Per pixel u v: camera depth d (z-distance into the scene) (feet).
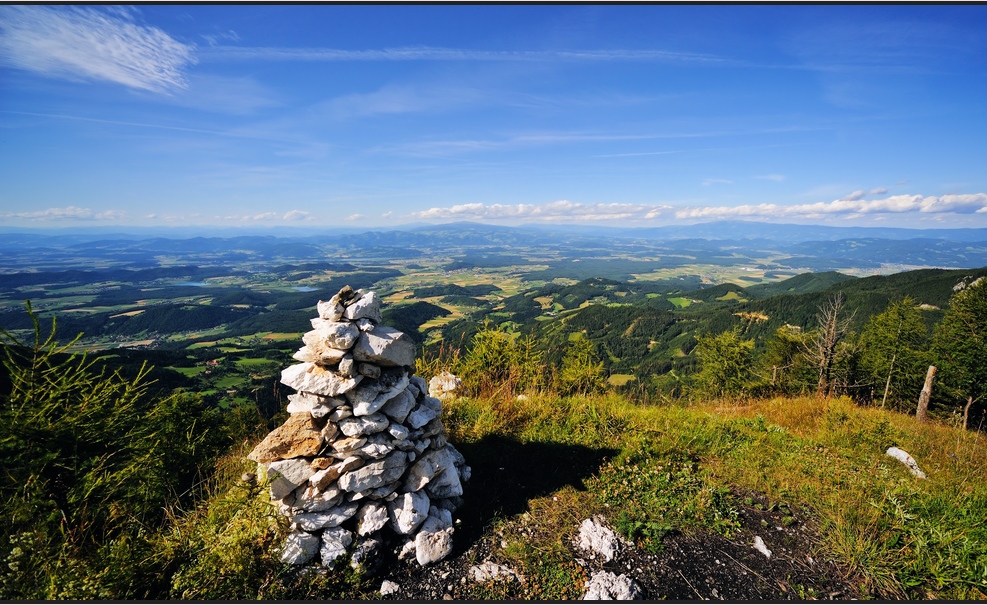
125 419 15.12
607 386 41.04
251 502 13.56
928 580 14.32
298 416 14.98
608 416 26.07
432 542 14.42
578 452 21.85
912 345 72.84
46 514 12.57
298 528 13.87
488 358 36.14
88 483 13.56
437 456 16.62
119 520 14.83
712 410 32.63
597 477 19.63
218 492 16.87
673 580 14.10
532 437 22.99
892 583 14.14
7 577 11.40
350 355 14.80
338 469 14.10
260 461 14.15
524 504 17.49
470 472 18.98
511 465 20.35
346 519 14.16
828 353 73.41
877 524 16.74
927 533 15.97
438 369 35.55
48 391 13.42
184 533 14.15
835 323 73.72
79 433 13.64
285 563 12.98
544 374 37.76
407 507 14.70
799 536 16.43
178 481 16.90
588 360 55.62
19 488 12.15
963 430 30.91
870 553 15.07
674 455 22.22
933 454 24.21
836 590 13.97
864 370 77.20
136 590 12.26
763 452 23.18
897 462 23.15
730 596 13.62
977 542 15.19
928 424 33.17
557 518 16.63
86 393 14.21
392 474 15.01
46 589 11.41
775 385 74.23
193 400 19.22
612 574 13.93
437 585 13.44
